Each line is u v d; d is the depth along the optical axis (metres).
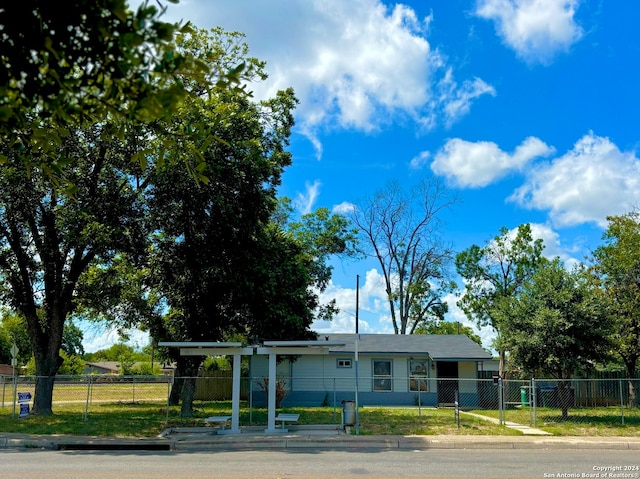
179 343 17.89
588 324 21.31
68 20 2.90
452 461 13.27
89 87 3.25
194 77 3.65
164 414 23.81
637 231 27.11
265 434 17.70
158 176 19.19
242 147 20.84
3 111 2.93
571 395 28.36
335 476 11.09
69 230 19.62
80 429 18.75
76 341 85.75
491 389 29.33
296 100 24.23
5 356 65.06
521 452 15.12
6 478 10.79
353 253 42.03
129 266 24.36
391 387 30.39
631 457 14.05
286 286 23.09
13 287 22.89
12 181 17.86
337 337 33.19
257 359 30.77
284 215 39.16
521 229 37.16
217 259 21.42
